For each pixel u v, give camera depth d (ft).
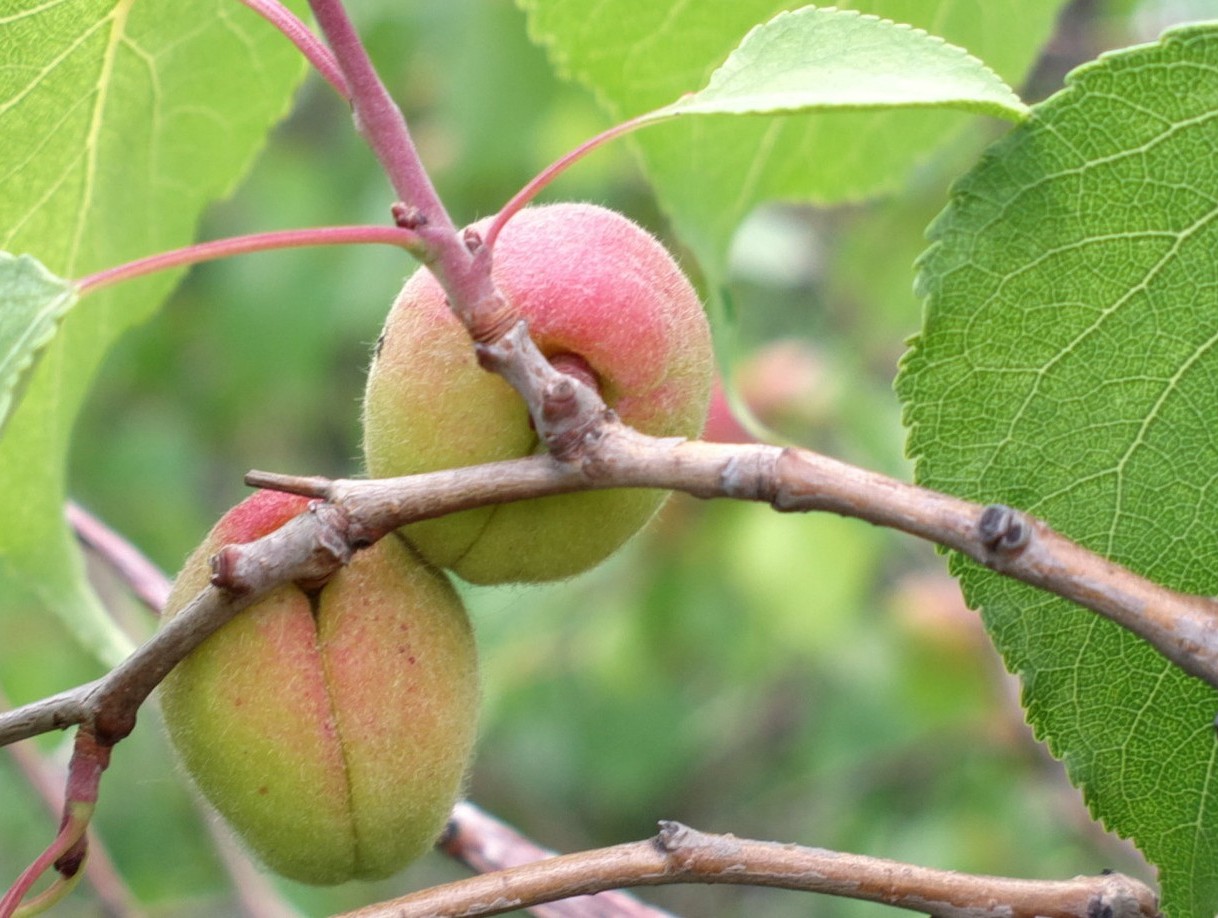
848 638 1.85
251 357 1.93
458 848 0.95
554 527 0.78
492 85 1.63
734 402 0.99
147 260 0.74
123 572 1.03
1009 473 0.78
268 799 0.77
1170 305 0.77
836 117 1.01
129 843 1.79
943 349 0.78
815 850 0.77
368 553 0.79
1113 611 0.70
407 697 0.78
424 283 0.79
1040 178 0.77
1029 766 1.70
